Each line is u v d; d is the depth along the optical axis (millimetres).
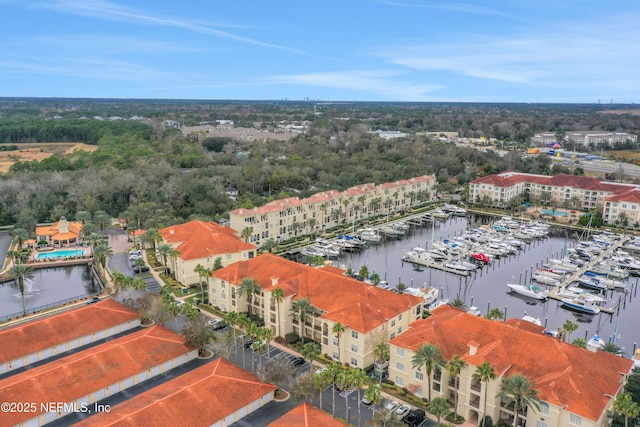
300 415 73812
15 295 138250
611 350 98375
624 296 141750
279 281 114812
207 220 193750
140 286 118812
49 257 166250
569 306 132625
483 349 82375
